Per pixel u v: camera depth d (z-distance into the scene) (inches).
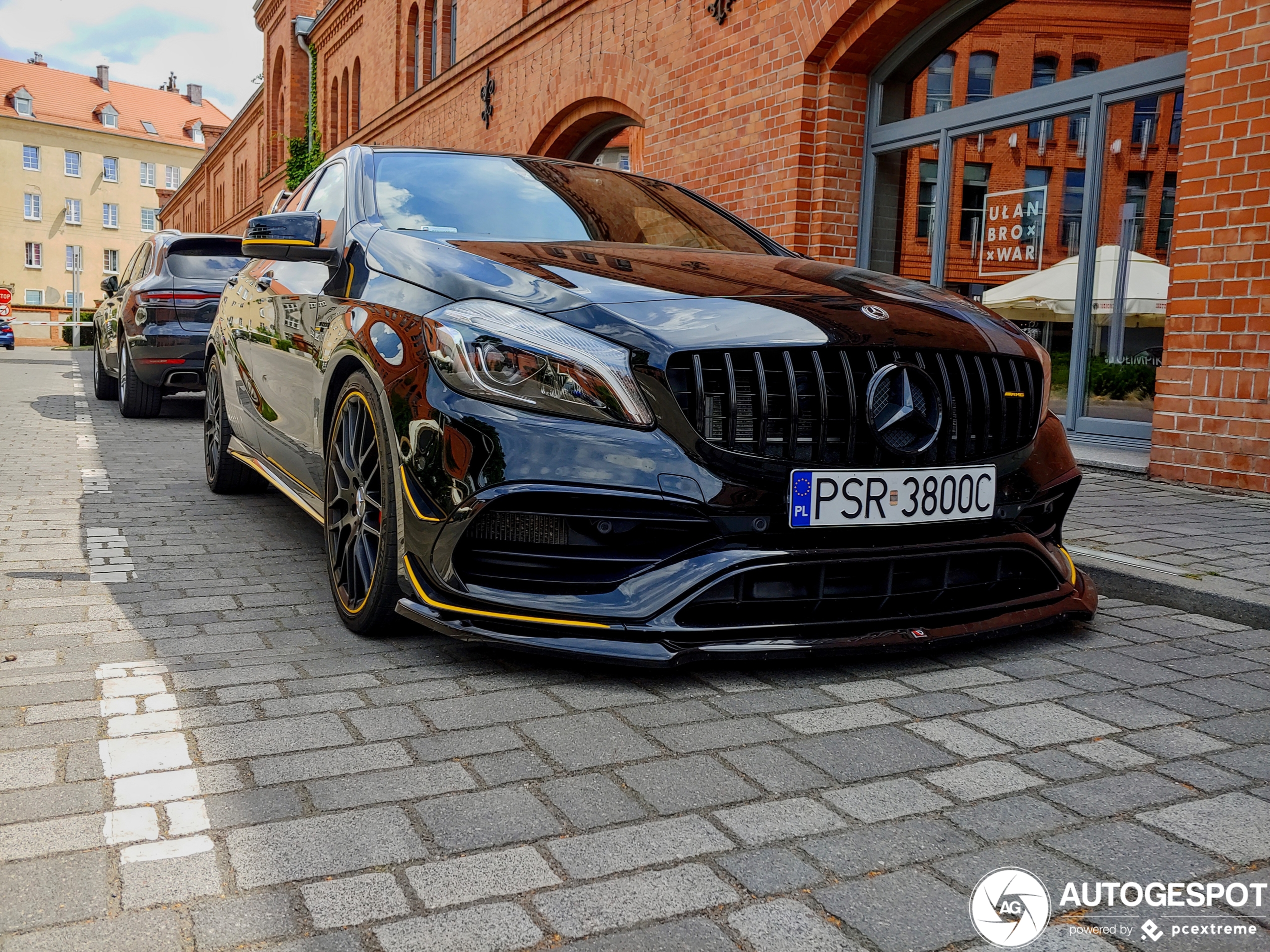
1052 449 118.6
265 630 118.7
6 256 3011.8
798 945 58.6
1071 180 259.9
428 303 112.6
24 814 72.3
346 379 128.6
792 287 113.9
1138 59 240.7
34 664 104.7
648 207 156.3
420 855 67.7
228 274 353.4
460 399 101.3
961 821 74.2
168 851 67.6
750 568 98.7
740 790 78.5
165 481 230.1
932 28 293.1
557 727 90.1
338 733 88.1
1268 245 198.1
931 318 112.2
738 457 99.0
